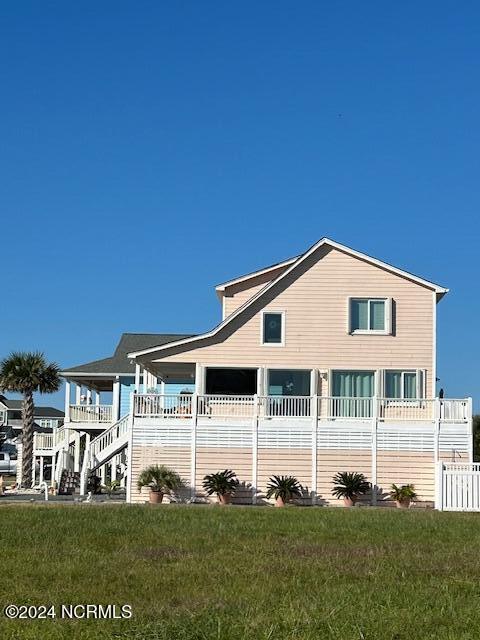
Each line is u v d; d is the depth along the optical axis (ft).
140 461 122.62
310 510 98.99
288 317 132.36
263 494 121.39
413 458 121.49
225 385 131.54
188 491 121.49
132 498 121.49
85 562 59.11
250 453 122.42
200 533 73.77
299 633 40.32
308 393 131.34
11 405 371.56
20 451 173.88
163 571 56.08
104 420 163.02
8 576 54.29
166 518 84.94
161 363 132.87
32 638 40.19
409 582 52.16
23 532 72.49
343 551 64.59
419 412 123.54
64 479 144.46
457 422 121.90
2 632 41.06
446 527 81.05
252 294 144.46
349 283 132.98
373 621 42.14
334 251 133.49
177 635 40.06
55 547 65.41
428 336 132.05
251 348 131.85
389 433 121.90
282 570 56.39
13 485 169.99
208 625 41.65
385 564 58.70
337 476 120.37
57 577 54.13
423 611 44.52
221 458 122.42
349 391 131.44
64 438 163.22
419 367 131.34
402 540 71.61
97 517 85.15
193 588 51.06
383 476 121.29
